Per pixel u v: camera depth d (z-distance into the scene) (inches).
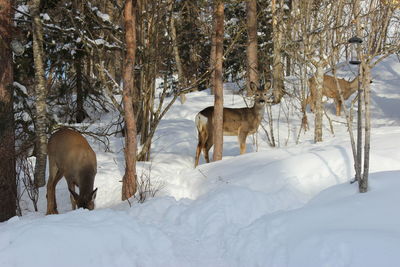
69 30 387.5
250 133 409.4
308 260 144.2
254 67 577.6
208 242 177.6
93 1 457.1
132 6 299.6
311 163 240.2
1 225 178.2
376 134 315.6
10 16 261.9
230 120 397.7
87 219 177.6
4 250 142.1
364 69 201.8
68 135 272.2
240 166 280.1
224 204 199.3
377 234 143.9
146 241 167.6
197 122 378.6
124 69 276.7
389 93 615.5
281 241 162.4
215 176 275.0
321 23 412.2
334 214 171.9
